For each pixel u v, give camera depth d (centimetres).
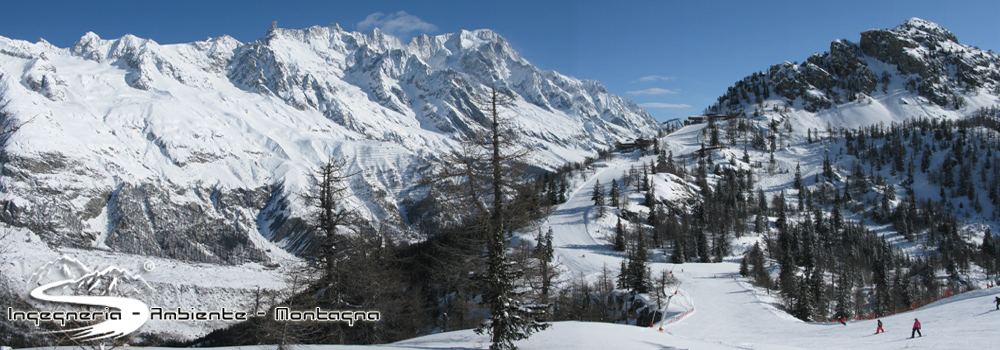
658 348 4178
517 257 4772
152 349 3566
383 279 5216
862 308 12012
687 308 9200
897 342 5622
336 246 4816
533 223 4550
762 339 6762
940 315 7081
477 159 4084
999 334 5306
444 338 4772
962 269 17425
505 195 4072
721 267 13975
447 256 4772
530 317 4053
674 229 17838
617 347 4050
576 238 18138
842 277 12106
